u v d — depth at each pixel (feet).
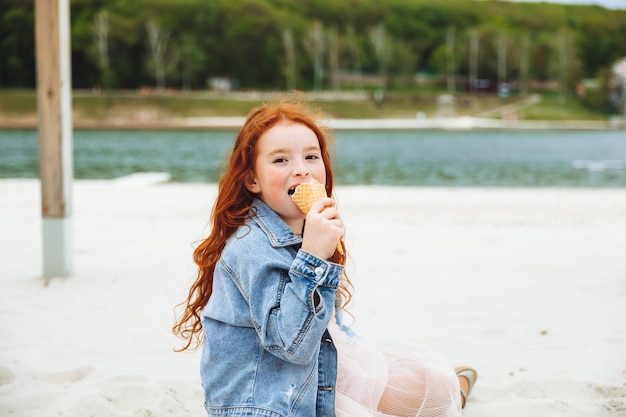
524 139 186.60
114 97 253.65
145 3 332.60
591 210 35.63
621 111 328.70
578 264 21.49
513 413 9.77
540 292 17.75
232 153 7.32
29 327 14.23
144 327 14.29
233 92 314.55
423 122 272.10
